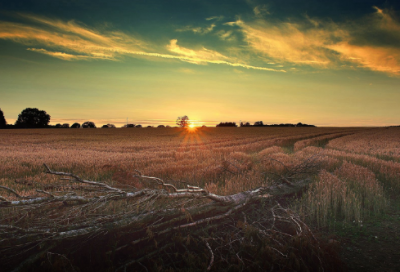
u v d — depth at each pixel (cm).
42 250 358
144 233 434
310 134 4494
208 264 377
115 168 1116
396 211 619
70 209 423
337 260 378
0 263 341
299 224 498
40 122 9981
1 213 481
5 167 1173
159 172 1004
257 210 589
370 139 3250
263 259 382
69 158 1479
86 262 378
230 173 987
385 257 414
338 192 661
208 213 520
